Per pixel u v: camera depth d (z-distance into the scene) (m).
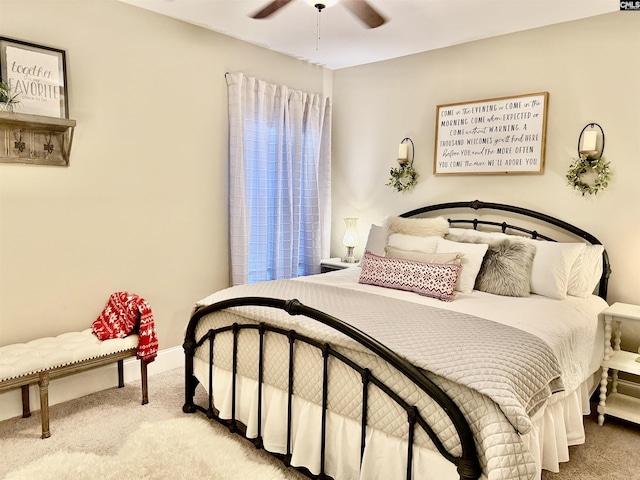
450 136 3.79
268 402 2.23
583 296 2.95
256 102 3.79
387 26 3.33
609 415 2.81
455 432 1.59
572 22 3.18
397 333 1.94
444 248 3.25
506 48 3.49
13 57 2.52
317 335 1.99
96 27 2.85
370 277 3.15
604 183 3.08
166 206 3.32
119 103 3.00
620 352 2.91
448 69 3.81
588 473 2.21
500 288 2.96
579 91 3.18
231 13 3.15
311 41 3.70
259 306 2.31
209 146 3.55
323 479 1.98
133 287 3.18
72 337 2.71
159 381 3.20
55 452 2.28
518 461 1.45
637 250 3.01
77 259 2.88
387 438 1.79
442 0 2.86
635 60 2.96
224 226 3.72
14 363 2.31
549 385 1.87
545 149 3.34
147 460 2.18
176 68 3.29
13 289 2.62
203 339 2.59
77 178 2.84
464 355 1.73
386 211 4.30
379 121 4.28
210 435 2.42
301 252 4.37
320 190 4.54
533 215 3.38
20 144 2.58
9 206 2.58
